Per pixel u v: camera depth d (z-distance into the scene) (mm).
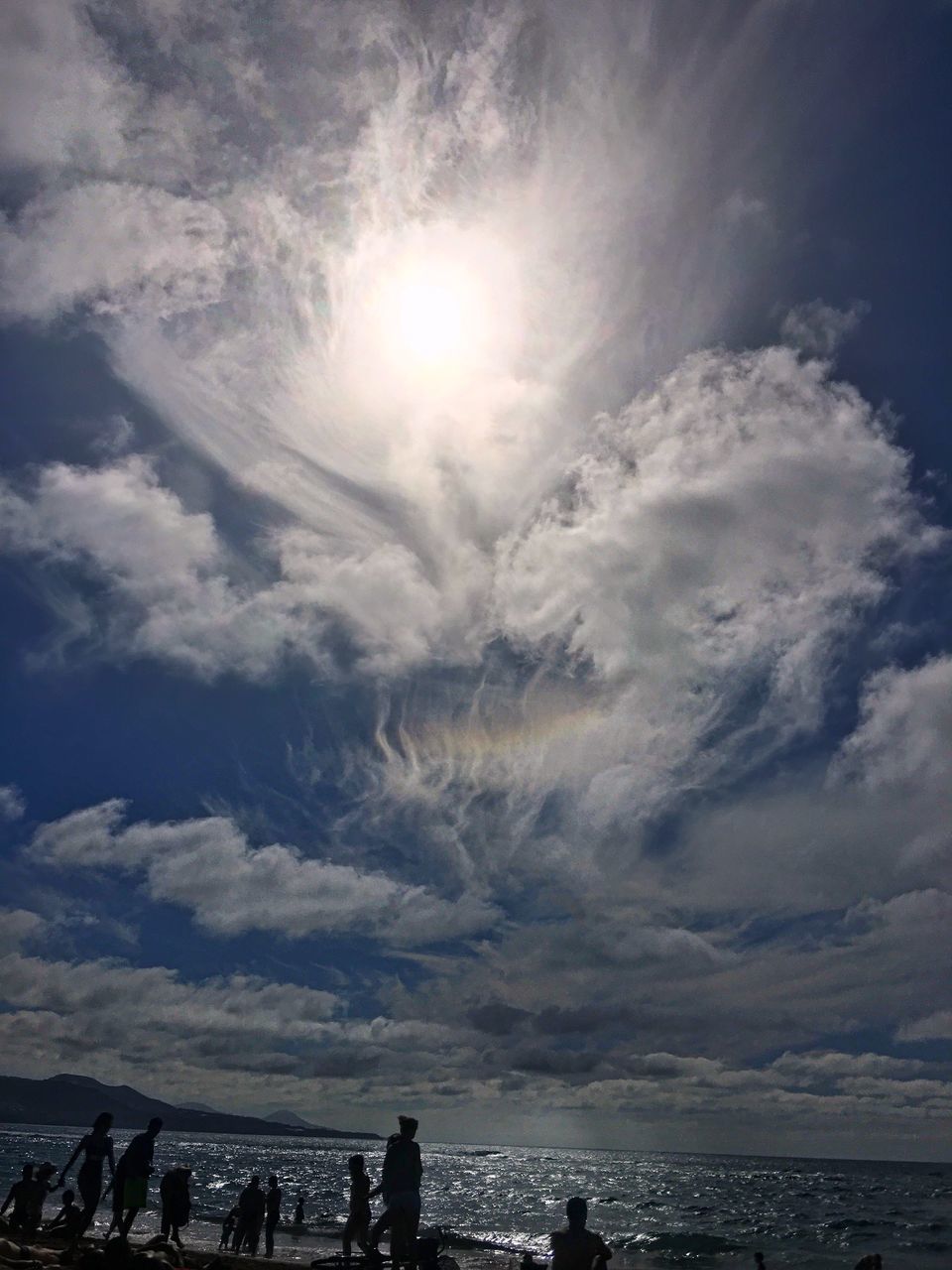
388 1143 15867
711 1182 170375
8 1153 147375
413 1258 14875
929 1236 65750
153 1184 99062
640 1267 48438
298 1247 43969
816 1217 85125
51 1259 16234
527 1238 62188
